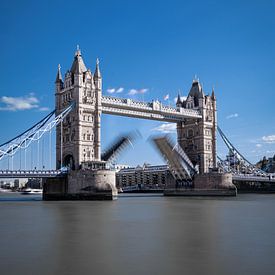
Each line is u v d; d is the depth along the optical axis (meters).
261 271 24.02
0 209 70.69
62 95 109.12
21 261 26.66
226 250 29.78
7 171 93.00
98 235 37.25
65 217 54.31
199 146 133.50
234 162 153.88
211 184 126.19
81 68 105.44
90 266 25.31
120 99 111.50
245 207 73.75
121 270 24.38
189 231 39.62
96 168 98.44
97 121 105.00
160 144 118.00
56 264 25.83
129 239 34.81
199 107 134.25
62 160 106.69
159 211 64.06
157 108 120.06
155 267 25.00
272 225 44.34
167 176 138.12
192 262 26.20
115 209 68.56
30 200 109.50
